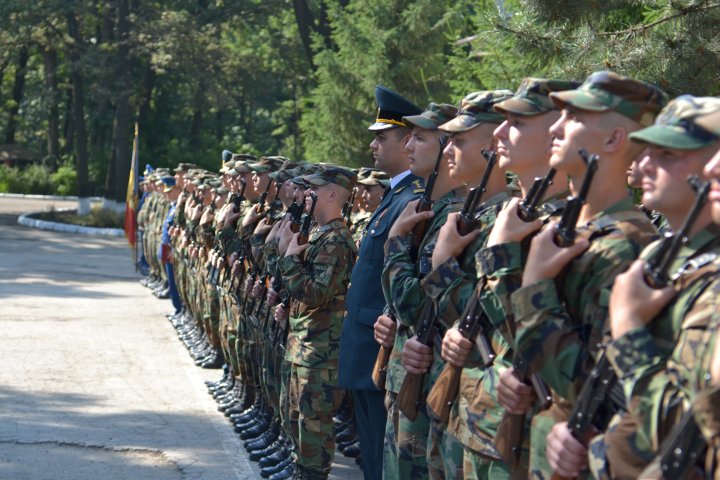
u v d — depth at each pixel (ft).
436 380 26.35
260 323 47.62
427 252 28.58
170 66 245.04
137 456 47.09
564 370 20.25
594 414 19.04
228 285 56.49
